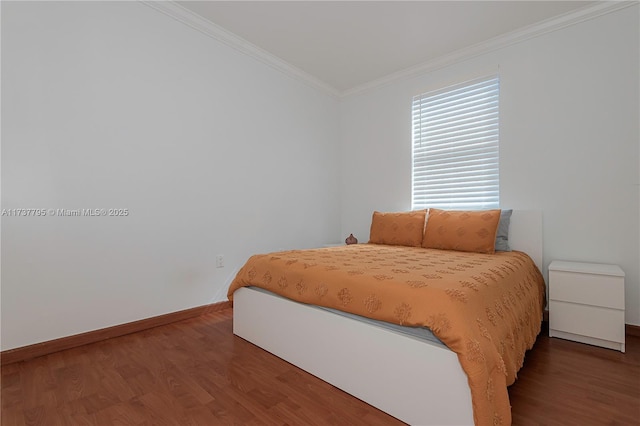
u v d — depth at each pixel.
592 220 2.41
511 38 2.74
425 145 3.37
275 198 3.35
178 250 2.54
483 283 1.45
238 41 2.89
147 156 2.36
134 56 2.29
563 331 2.18
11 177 1.79
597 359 1.86
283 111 3.43
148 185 2.36
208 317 2.63
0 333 1.75
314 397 1.45
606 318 2.02
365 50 3.06
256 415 1.32
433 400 1.20
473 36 2.80
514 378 1.33
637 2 2.23
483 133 2.96
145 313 2.35
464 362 1.10
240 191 3.00
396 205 3.61
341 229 4.19
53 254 1.93
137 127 2.30
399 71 3.50
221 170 2.85
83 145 2.05
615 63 2.32
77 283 2.02
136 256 2.30
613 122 2.33
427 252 2.49
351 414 1.33
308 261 1.95
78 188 2.03
